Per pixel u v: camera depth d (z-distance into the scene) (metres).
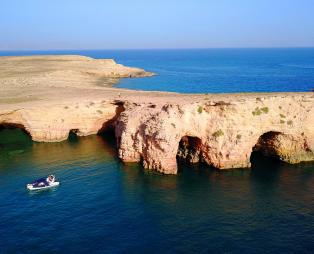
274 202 42.56
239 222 38.22
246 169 52.28
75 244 34.25
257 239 35.19
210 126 53.31
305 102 55.19
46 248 33.62
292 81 138.12
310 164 53.94
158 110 54.50
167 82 139.38
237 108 52.59
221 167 52.31
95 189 46.03
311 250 33.50
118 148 59.31
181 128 52.28
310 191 45.34
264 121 53.28
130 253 32.94
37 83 96.62
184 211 40.53
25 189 45.81
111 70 163.75
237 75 168.75
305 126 54.16
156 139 50.47
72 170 51.84
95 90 82.19
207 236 35.69
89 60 184.50
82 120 66.06
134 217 39.25
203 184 47.47
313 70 195.88
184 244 34.38
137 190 45.78
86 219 38.78
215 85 128.00
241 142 52.19
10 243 34.31
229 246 34.06
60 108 64.06
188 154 55.88
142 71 179.62
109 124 68.69
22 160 55.28
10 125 66.31
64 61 175.00
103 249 33.53
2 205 41.66
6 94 76.81
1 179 48.59
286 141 54.53
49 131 63.44
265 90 112.88
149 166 52.50
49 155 57.56
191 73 184.38
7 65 149.62
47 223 37.91
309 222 38.25
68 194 44.62
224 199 43.31
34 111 62.59
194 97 63.91
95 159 56.12
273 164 54.06
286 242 34.72
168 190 45.78
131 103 61.88
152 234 36.00
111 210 40.75
